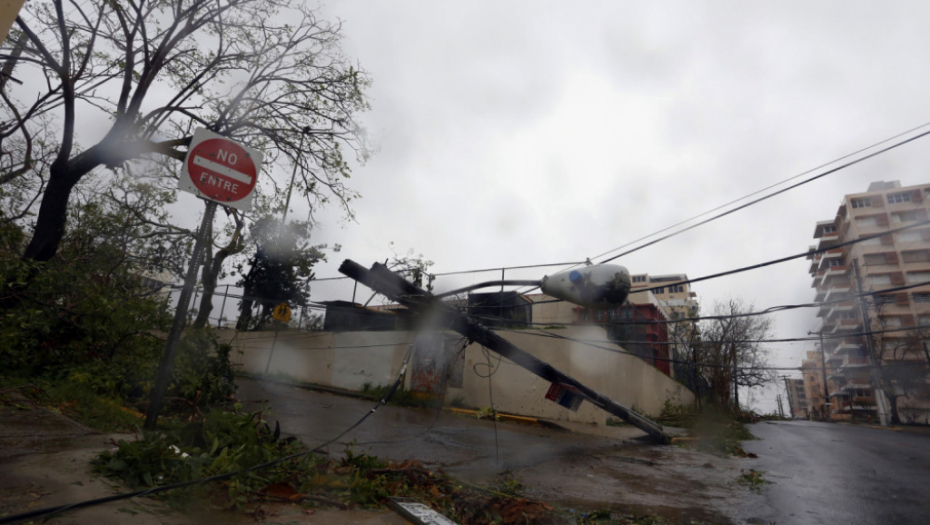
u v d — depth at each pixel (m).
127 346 8.11
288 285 24.59
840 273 68.75
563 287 5.92
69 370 7.09
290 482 4.26
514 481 7.06
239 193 5.49
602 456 10.80
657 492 7.43
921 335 44.31
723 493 7.68
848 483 9.02
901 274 59.59
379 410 15.38
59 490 2.92
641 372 21.05
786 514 6.52
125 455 3.54
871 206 63.66
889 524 6.20
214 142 5.38
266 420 10.47
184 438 4.29
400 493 4.81
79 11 10.30
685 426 20.28
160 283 15.66
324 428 10.49
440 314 10.98
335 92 13.04
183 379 8.35
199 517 3.08
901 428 37.31
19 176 11.92
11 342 6.47
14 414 4.93
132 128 10.76
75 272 8.15
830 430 27.84
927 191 60.59
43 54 9.61
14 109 10.62
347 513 3.75
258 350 24.39
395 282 10.09
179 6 11.08
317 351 22.86
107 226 12.32
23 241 9.48
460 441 10.88
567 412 16.44
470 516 4.80
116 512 2.80
